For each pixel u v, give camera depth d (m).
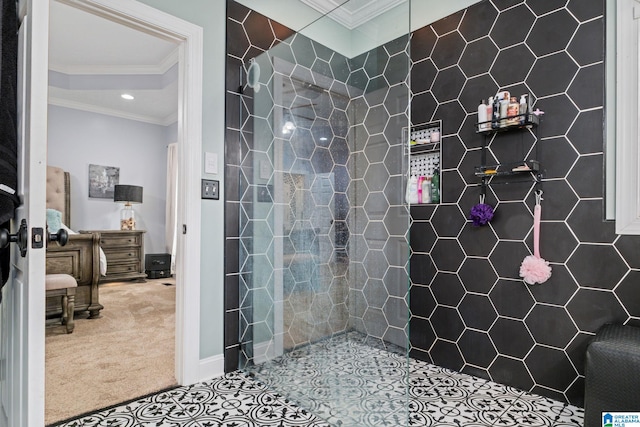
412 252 2.48
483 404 1.81
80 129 5.01
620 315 1.68
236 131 2.18
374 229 1.74
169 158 5.70
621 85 1.69
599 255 1.74
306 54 2.08
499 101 2.00
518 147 2.00
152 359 2.31
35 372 0.89
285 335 2.02
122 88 4.36
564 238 1.84
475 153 2.17
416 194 2.47
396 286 1.62
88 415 1.64
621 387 1.39
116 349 2.49
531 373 1.94
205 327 2.03
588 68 1.78
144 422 1.59
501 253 2.06
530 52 1.96
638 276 1.63
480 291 2.14
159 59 4.12
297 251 2.03
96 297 3.33
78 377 2.03
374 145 1.79
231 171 2.15
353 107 1.87
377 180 1.75
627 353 1.39
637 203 1.64
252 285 2.20
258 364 2.12
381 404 1.58
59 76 4.26
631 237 1.65
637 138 1.65
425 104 2.44
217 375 2.07
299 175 2.05
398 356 1.56
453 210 2.27
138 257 5.16
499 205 2.07
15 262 1.13
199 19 2.03
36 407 0.89
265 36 2.35
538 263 1.88
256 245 2.19
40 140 0.92
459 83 2.26
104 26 3.32
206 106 2.04
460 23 2.26
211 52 2.07
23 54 1.02
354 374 1.70
